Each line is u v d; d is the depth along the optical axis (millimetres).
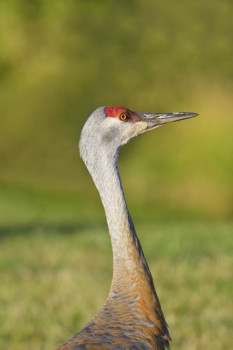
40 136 55062
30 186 47812
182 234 26141
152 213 44094
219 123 50125
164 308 17281
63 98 57656
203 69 56062
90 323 9633
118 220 10273
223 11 58938
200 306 17469
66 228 30578
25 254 24266
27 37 60688
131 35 60094
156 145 50250
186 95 54844
